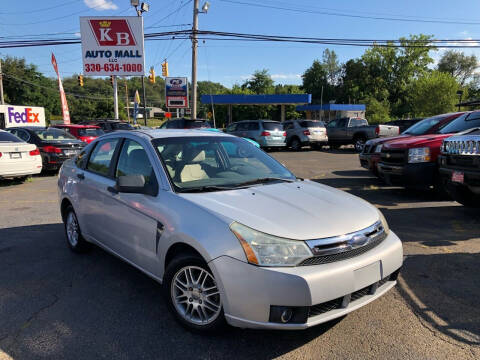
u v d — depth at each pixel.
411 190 8.76
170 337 2.93
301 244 2.58
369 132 20.02
